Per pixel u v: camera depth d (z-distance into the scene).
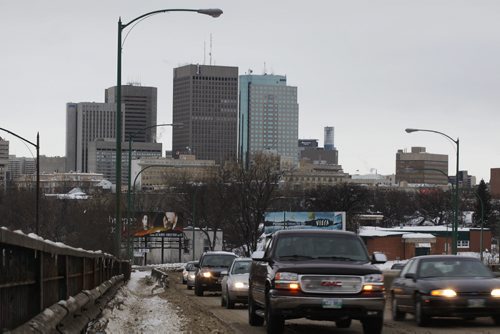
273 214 115.44
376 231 124.31
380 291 17.45
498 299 20.42
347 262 18.23
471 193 180.25
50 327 10.16
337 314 17.20
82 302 14.85
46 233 85.31
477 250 129.12
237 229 111.75
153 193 146.00
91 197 141.88
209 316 23.69
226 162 129.50
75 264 16.05
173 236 120.38
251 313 21.39
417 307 21.06
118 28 38.81
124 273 48.28
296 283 17.23
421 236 118.81
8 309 8.80
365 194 146.00
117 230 41.06
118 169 40.72
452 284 20.59
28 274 9.96
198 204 116.94
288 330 19.83
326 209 138.38
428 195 177.00
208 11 36.12
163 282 45.88
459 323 22.06
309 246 18.75
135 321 20.55
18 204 87.12
